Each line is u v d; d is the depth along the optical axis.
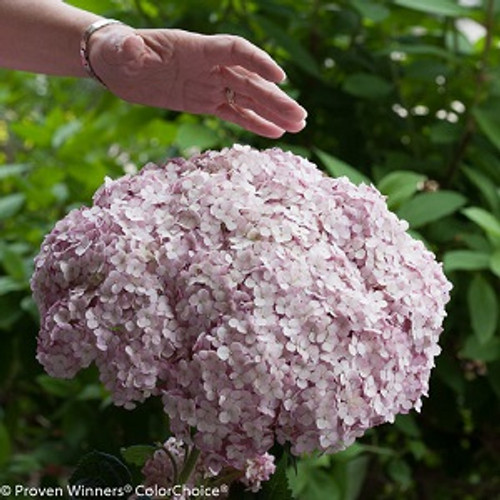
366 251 0.87
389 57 1.82
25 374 1.75
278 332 0.80
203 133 1.51
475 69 1.79
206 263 0.82
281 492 0.94
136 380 0.82
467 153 1.76
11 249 1.73
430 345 0.89
